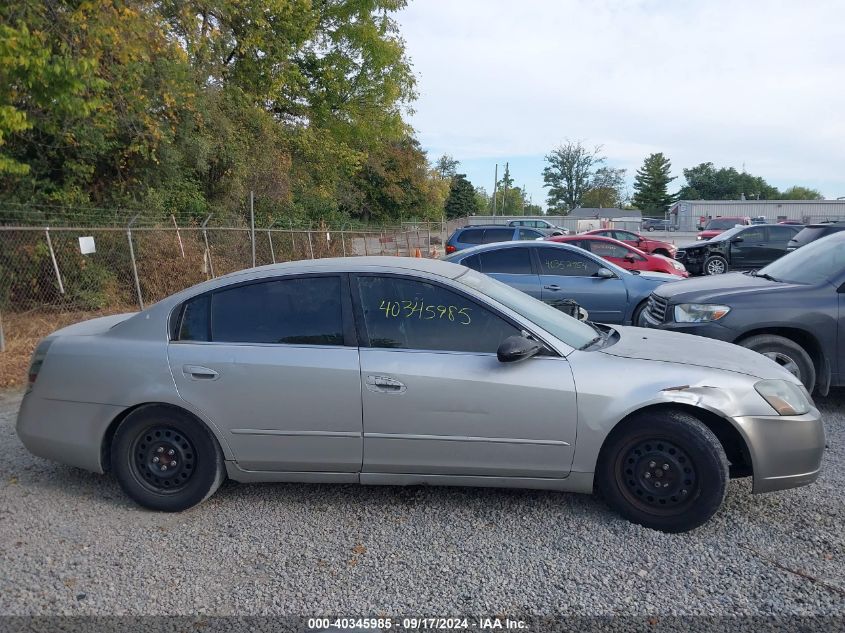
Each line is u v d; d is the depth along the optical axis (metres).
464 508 4.18
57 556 3.62
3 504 4.30
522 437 3.86
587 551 3.62
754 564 3.47
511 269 9.48
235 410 4.02
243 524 3.99
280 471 4.12
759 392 3.83
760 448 3.78
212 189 19.22
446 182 49.38
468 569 3.45
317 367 3.94
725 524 3.93
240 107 19.88
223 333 4.15
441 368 3.88
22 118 8.69
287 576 3.40
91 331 4.49
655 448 3.81
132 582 3.35
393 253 28.39
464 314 4.03
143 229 12.67
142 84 12.54
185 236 15.44
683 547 3.65
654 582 3.31
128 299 13.42
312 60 25.83
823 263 6.33
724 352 4.26
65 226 12.41
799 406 3.88
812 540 3.72
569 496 4.32
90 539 3.81
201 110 15.86
